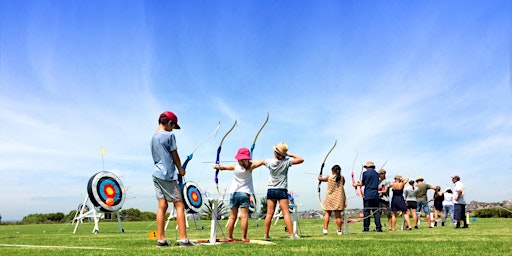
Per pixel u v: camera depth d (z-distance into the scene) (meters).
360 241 6.75
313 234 9.86
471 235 8.40
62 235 11.09
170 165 6.41
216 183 7.71
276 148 7.81
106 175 13.34
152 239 8.52
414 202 13.81
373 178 11.38
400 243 6.23
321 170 10.18
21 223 31.45
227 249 5.53
